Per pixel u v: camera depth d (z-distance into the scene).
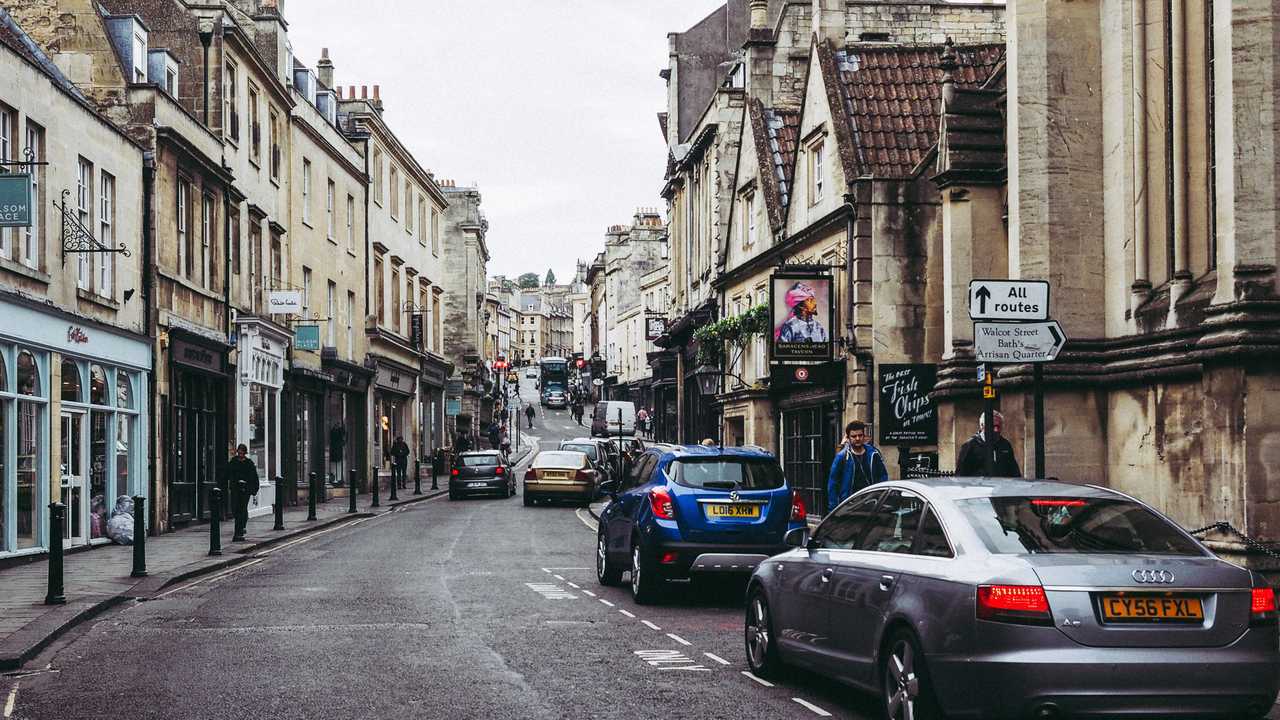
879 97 27.48
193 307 27.88
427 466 57.31
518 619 13.14
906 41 33.81
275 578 17.41
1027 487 7.95
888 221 24.69
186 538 24.23
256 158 33.75
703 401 40.62
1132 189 16.06
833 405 26.20
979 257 19.89
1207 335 13.87
